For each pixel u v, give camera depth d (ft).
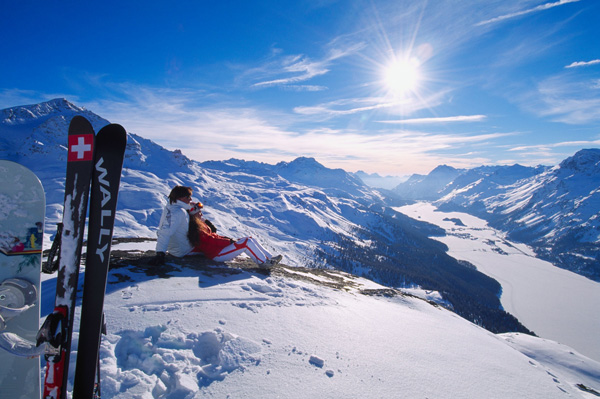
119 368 7.84
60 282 6.36
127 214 554.05
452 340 15.01
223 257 18.07
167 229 15.98
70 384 7.17
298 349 9.79
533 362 16.39
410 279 581.12
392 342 12.12
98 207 6.88
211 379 7.93
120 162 7.17
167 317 10.52
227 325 10.61
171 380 7.73
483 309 506.89
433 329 16.26
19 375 6.01
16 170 6.48
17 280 6.02
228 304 12.42
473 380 10.64
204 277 15.48
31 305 6.05
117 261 16.06
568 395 11.99
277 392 7.58
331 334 11.40
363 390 8.29
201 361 8.67
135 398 6.88
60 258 6.48
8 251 6.21
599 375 42.55
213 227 19.72
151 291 12.70
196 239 17.80
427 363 11.00
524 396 10.66
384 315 16.29
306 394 7.66
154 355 8.46
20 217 6.37
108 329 9.39
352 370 9.19
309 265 565.12
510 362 14.23
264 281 16.62
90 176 6.99
